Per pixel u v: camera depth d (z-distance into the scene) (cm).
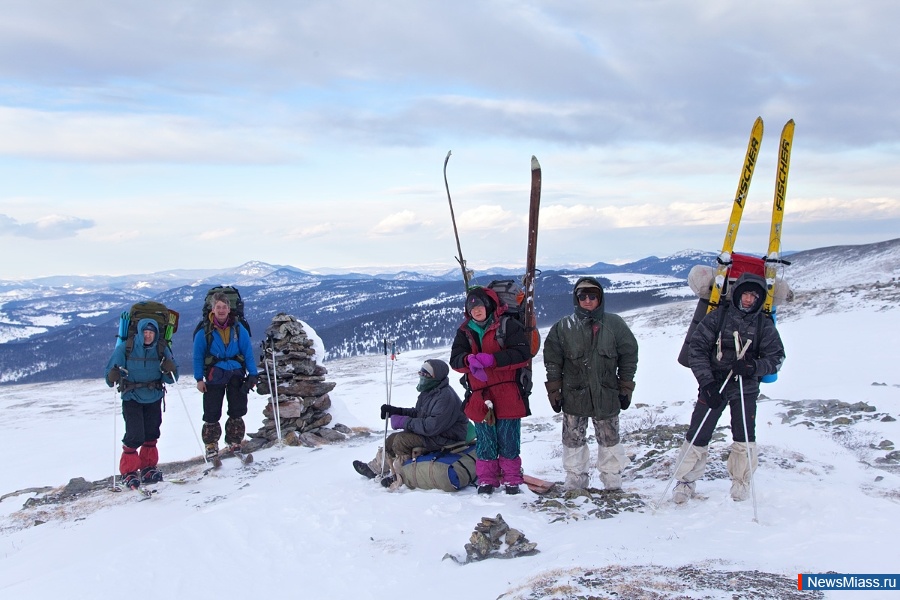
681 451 598
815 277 7969
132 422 875
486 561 483
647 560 430
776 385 1859
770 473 703
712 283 612
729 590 360
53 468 1802
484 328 657
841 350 2450
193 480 923
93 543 684
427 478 699
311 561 530
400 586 462
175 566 529
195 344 982
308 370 1219
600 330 625
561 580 396
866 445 915
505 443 666
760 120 633
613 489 647
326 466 923
